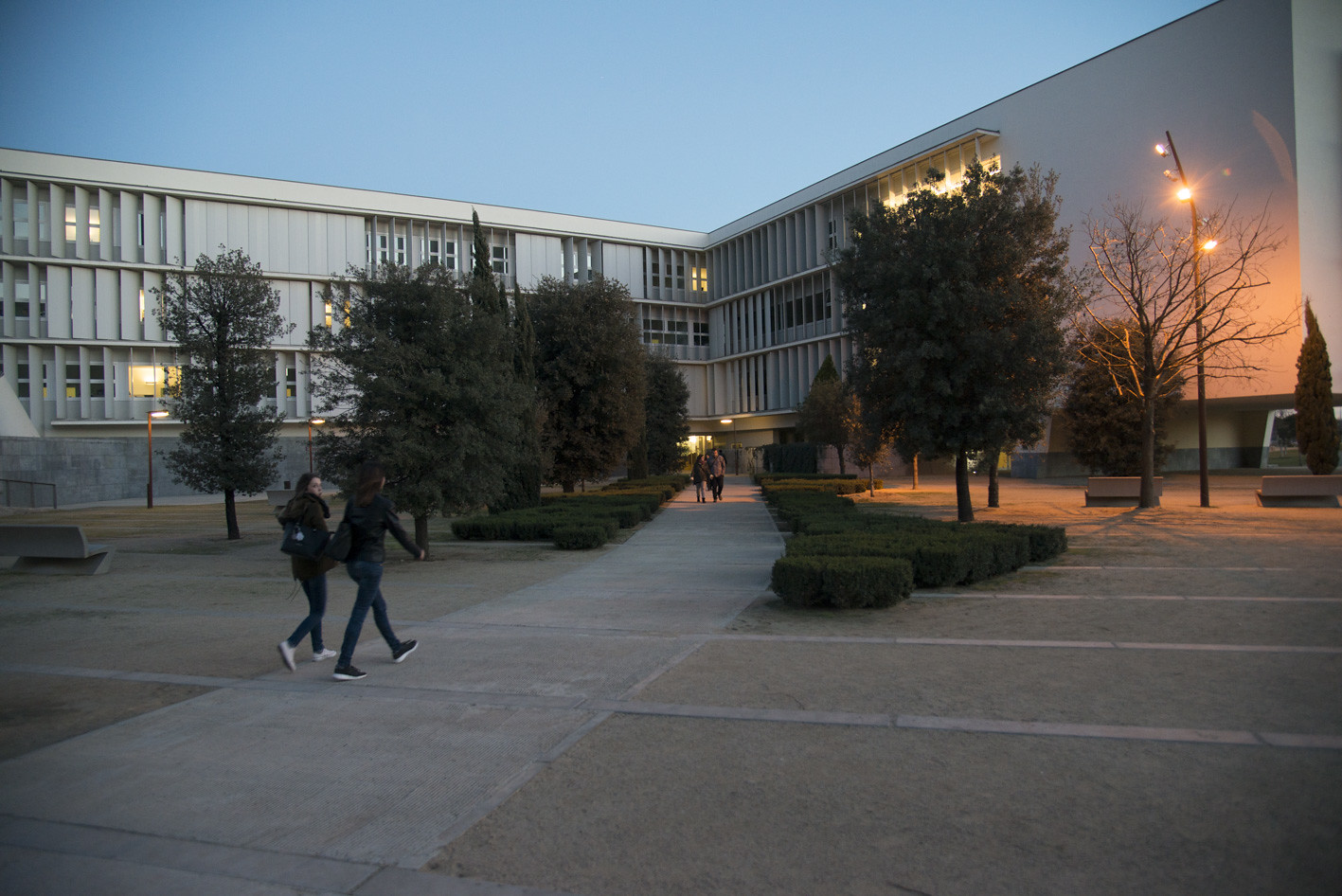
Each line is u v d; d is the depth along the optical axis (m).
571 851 3.16
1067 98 33.88
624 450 27.98
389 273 13.12
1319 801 3.37
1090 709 4.62
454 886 2.93
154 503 33.06
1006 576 9.65
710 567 11.28
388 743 4.44
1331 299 28.36
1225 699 4.73
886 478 40.44
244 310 17.36
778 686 5.29
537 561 12.53
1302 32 27.81
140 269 42.66
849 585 7.62
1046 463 36.72
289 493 26.84
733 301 57.19
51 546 11.55
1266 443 44.94
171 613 8.57
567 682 5.53
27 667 6.26
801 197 50.16
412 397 12.04
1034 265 16.89
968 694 4.98
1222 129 29.33
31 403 41.22
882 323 15.91
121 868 3.13
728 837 3.23
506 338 13.84
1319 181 28.23
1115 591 8.47
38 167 40.66
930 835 3.19
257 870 3.09
